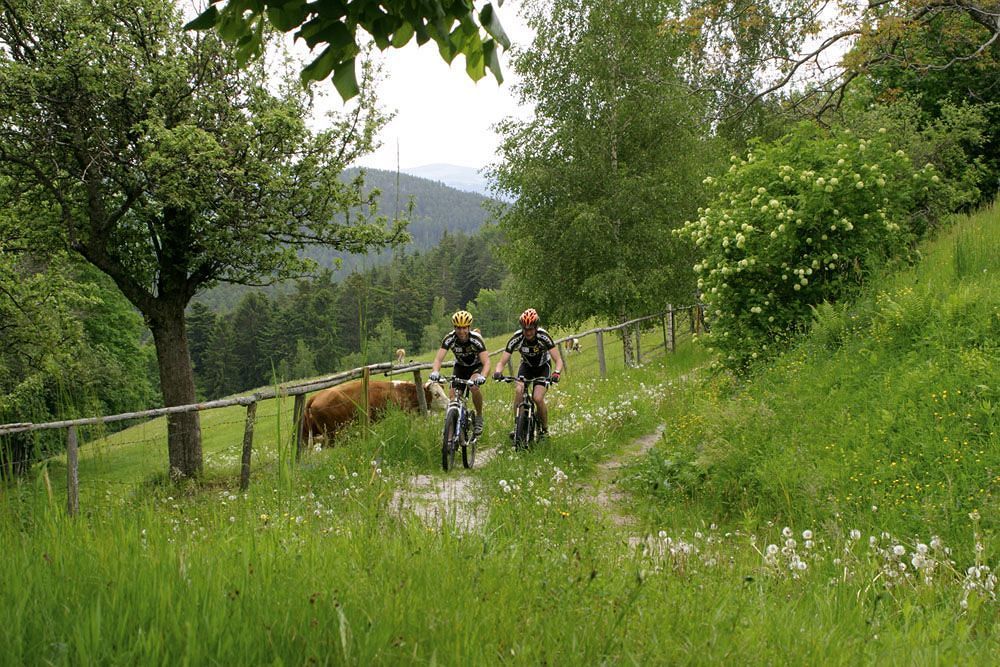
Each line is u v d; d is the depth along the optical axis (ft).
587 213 76.95
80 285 64.75
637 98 81.61
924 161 65.05
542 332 32.99
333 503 18.76
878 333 30.19
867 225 38.11
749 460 25.50
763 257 37.47
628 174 81.71
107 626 7.77
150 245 52.03
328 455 31.55
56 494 13.15
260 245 49.62
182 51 47.65
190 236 50.14
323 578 10.10
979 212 60.64
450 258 409.28
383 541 12.77
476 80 12.01
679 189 79.82
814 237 38.01
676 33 70.33
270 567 10.32
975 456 21.03
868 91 86.38
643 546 14.29
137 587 8.93
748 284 38.99
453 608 9.20
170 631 7.70
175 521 15.29
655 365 67.97
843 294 36.83
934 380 25.31
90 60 43.42
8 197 48.49
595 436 36.29
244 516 15.90
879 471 21.98
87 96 44.60
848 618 12.20
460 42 11.81
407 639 8.10
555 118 84.12
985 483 20.04
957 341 27.27
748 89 83.20
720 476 25.29
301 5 11.08
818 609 12.71
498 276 400.67
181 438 48.93
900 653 10.53
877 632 11.34
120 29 45.85
